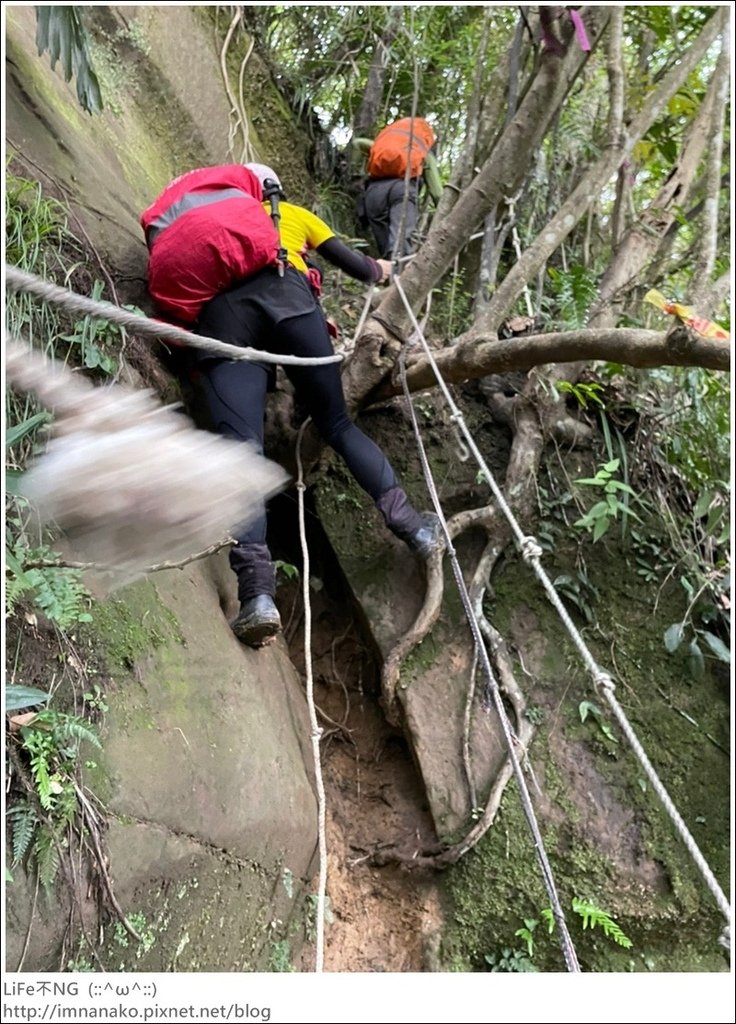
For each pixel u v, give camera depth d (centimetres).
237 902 171
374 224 360
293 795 199
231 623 207
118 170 255
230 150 334
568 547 254
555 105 235
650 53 307
